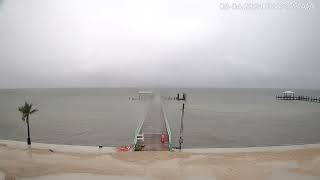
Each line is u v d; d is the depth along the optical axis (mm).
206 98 187625
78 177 24953
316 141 51531
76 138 52312
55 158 31703
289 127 65875
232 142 49594
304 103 145375
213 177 25375
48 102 146000
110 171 26688
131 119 78312
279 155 33719
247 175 26000
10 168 27516
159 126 52281
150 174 25922
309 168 28281
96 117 82438
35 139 51250
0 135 54844
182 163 29656
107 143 48281
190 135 54844
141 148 36719
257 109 108750
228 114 90250
